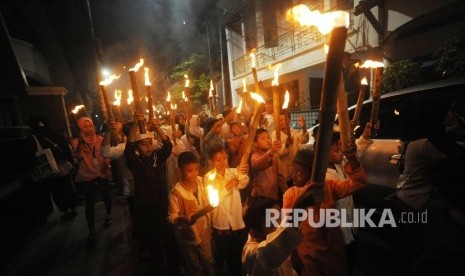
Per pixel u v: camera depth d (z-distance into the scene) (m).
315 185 0.85
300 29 9.91
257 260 1.32
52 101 7.19
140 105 2.22
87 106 15.76
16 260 3.34
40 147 4.22
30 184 4.08
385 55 6.59
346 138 1.16
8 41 6.81
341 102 1.06
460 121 2.30
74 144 5.61
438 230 1.87
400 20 6.04
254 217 1.44
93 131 4.05
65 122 7.31
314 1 9.02
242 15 13.58
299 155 1.69
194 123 4.28
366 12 6.41
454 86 2.57
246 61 13.84
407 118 1.96
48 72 15.25
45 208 4.67
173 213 2.24
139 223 2.85
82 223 4.62
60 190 4.66
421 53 6.20
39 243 3.93
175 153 3.45
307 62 9.60
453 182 1.60
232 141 3.70
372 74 6.52
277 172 2.90
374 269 2.51
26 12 12.49
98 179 4.18
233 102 15.57
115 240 3.87
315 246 1.70
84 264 3.29
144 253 3.24
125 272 3.05
